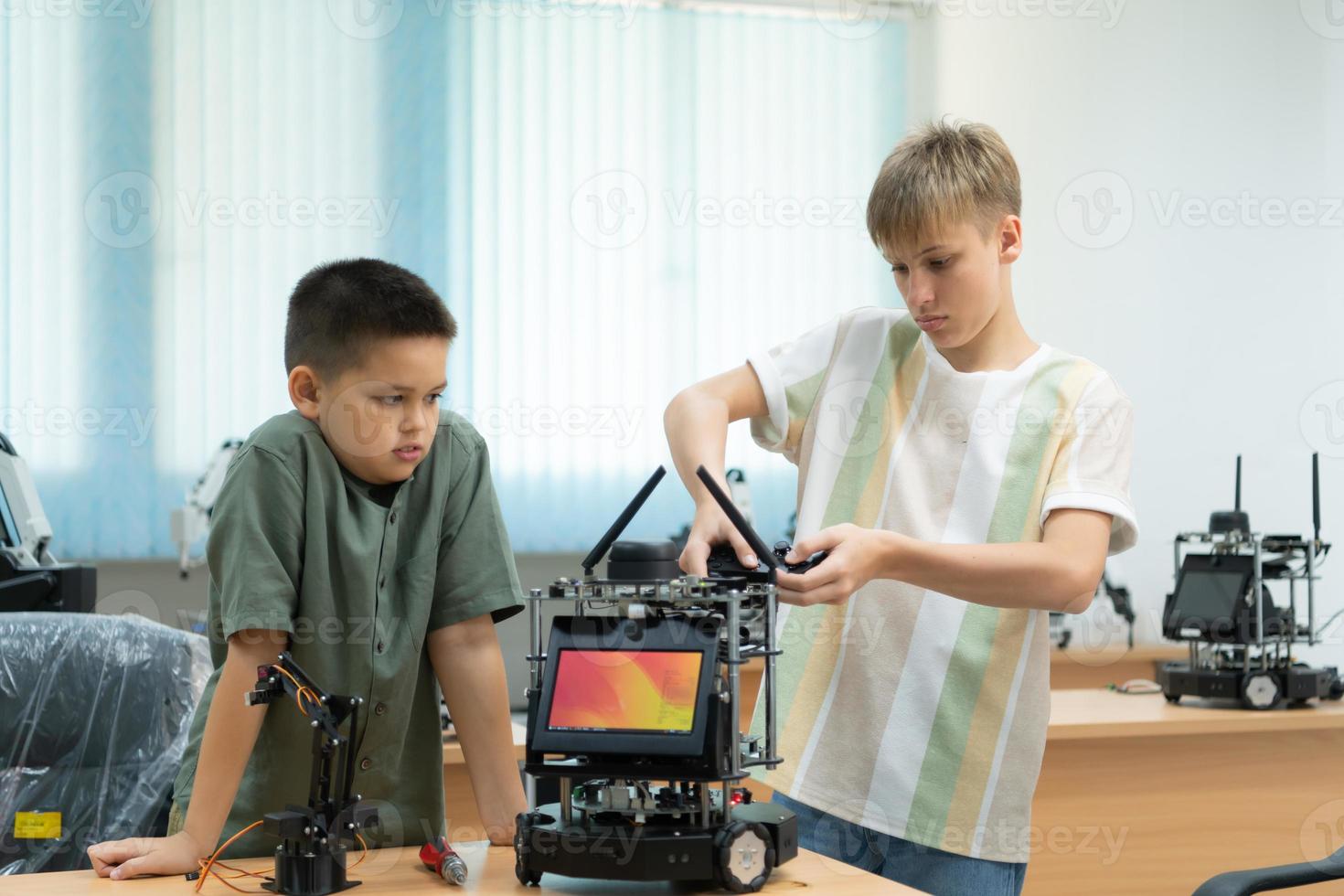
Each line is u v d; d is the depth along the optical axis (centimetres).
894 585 124
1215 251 335
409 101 325
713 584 87
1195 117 337
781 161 345
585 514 330
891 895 84
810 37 347
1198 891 127
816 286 346
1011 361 127
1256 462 328
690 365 337
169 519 312
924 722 121
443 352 101
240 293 317
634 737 85
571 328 331
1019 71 346
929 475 125
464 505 110
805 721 125
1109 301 339
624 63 336
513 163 329
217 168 316
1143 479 331
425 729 112
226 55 317
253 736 98
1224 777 238
